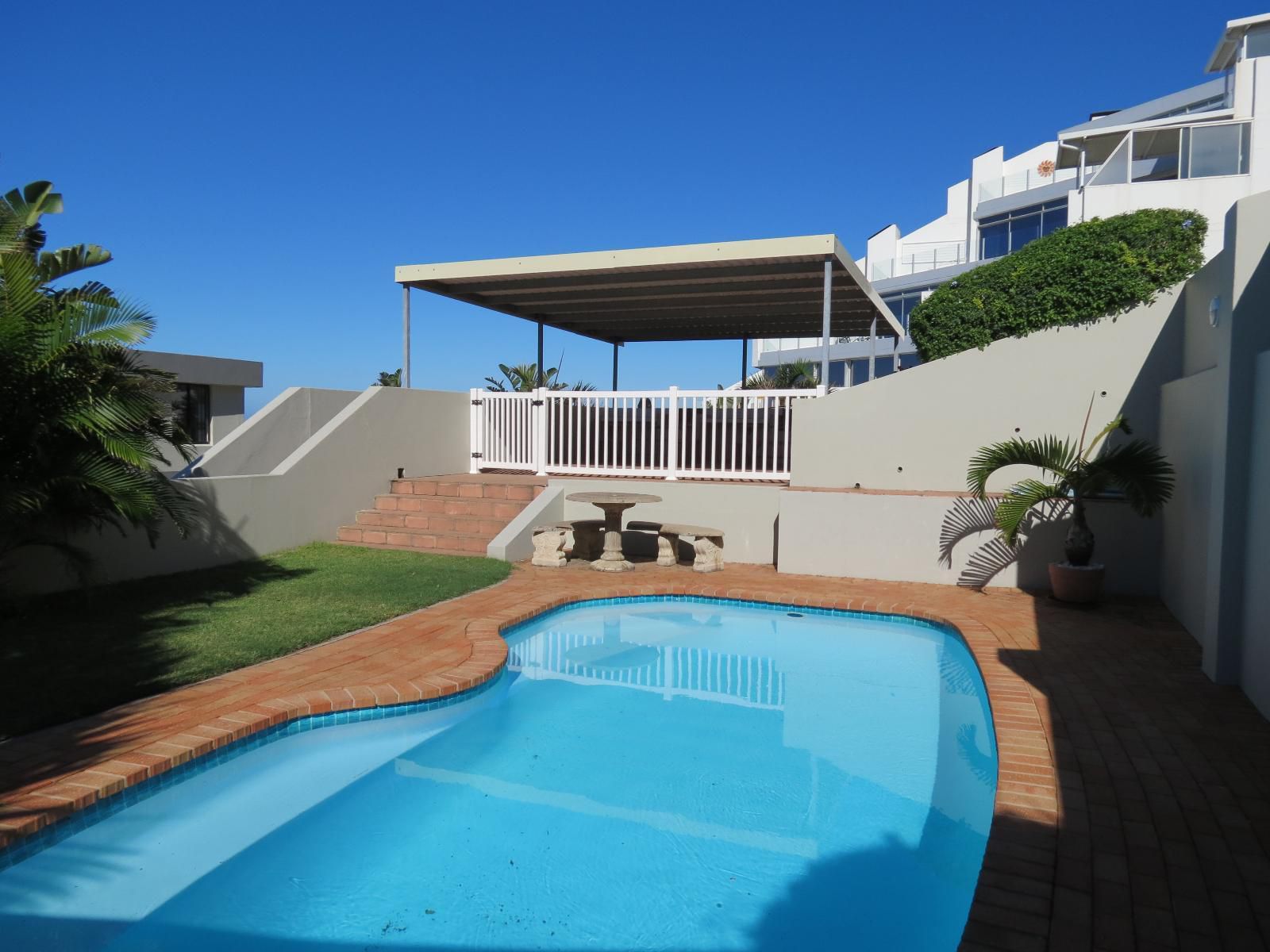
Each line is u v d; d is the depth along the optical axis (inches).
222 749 175.3
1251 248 212.4
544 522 422.0
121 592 305.0
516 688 247.8
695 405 447.5
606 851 154.3
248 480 378.0
